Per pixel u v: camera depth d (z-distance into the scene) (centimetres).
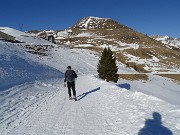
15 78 2594
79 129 935
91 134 874
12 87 1959
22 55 5597
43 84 2536
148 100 1345
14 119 1088
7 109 1263
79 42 15075
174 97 4994
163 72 8712
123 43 14888
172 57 12825
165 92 5441
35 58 6144
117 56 10750
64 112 1225
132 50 12388
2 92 1664
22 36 10138
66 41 15675
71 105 1414
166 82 6738
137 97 1461
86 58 8450
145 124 909
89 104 1427
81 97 1714
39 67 4650
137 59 10838
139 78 6525
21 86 2109
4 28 11062
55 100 1596
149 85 5906
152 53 12600
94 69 7250
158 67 9756
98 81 2733
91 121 1043
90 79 3212
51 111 1250
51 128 952
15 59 4219
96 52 10269
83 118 1096
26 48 7094
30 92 1886
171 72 8762
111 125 968
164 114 1016
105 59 3825
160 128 852
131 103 1291
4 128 955
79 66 7150
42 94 1853
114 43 14588
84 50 10200
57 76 4231
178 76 7819
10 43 7038
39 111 1250
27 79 2727
